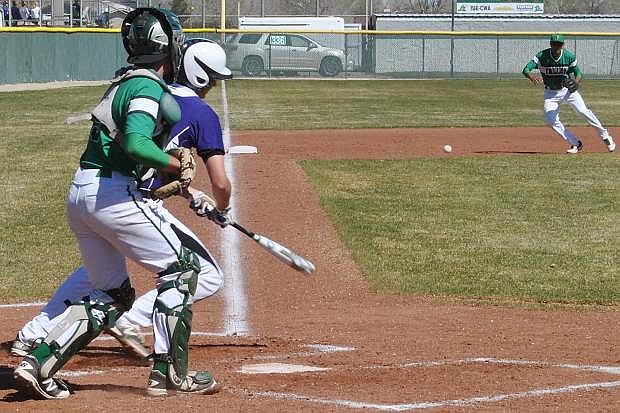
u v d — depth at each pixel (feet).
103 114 44.21
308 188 123.44
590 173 142.00
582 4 629.10
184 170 44.68
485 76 424.05
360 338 62.85
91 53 362.94
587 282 82.53
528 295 78.13
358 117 231.30
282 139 181.16
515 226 104.58
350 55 431.02
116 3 443.73
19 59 321.32
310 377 51.19
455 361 55.98
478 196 122.01
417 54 431.02
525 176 138.41
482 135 193.57
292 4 652.07
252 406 43.80
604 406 45.16
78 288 53.72
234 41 406.00
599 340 63.10
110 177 44.14
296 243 94.02
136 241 44.80
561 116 238.89
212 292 49.57
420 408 44.27
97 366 54.39
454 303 75.36
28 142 170.19
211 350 58.80
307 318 69.36
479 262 88.84
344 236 97.55
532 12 470.39
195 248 49.14
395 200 118.01
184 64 50.90
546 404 45.52
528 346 60.80
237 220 102.73
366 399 46.01
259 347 59.88
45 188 122.52
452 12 439.22
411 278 82.99
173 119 44.34
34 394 44.98
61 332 44.83
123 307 47.11
